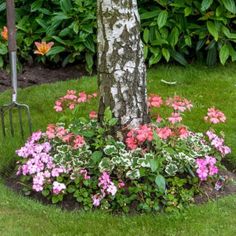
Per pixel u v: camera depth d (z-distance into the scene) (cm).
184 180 420
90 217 403
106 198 415
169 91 616
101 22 424
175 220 399
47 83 650
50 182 426
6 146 497
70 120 469
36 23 688
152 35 664
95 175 423
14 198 429
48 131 446
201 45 661
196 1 659
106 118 421
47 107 581
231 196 430
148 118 444
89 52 669
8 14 485
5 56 674
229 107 576
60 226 395
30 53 693
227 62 689
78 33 659
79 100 471
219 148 447
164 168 422
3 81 653
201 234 383
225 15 654
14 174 466
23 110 577
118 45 422
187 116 555
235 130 528
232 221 398
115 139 434
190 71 665
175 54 672
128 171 411
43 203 427
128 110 432
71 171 424
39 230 392
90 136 433
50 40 674
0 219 404
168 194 413
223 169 465
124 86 428
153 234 385
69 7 668
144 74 437
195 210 409
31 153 444
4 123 546
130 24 421
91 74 672
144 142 429
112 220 400
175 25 661
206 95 605
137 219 400
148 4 678
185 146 433
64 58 690
